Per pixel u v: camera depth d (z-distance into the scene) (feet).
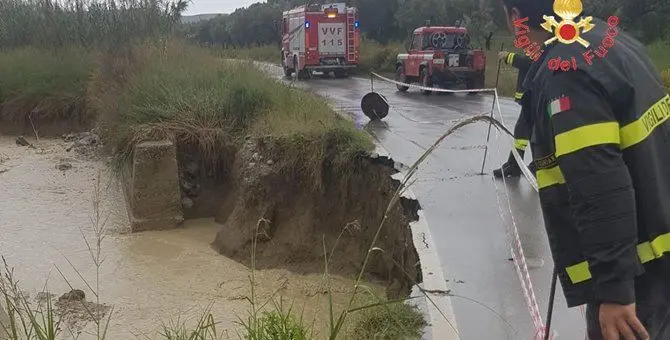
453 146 31.45
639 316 7.54
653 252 7.27
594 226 6.75
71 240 28.63
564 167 6.93
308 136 28.07
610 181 6.70
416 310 14.01
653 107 7.22
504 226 19.48
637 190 7.16
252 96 34.71
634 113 7.01
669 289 7.50
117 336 19.30
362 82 79.30
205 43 55.72
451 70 61.21
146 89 37.04
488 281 15.42
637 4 65.87
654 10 65.57
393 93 63.00
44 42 61.67
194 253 27.50
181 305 21.91
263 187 27.76
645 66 7.35
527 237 18.47
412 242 18.97
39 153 44.78
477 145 31.68
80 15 62.44
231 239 27.76
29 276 24.31
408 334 13.14
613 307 6.91
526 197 22.58
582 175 6.79
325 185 27.22
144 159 30.71
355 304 16.17
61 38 61.41
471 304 14.16
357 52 86.48
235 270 25.68
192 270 25.49
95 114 48.73
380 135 34.81
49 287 23.29
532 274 15.75
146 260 26.50
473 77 62.18
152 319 20.68
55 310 20.77
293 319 13.97
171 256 27.09
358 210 26.21
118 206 33.65
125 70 44.55
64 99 51.75
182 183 32.63
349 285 23.39
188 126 33.40
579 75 6.98
